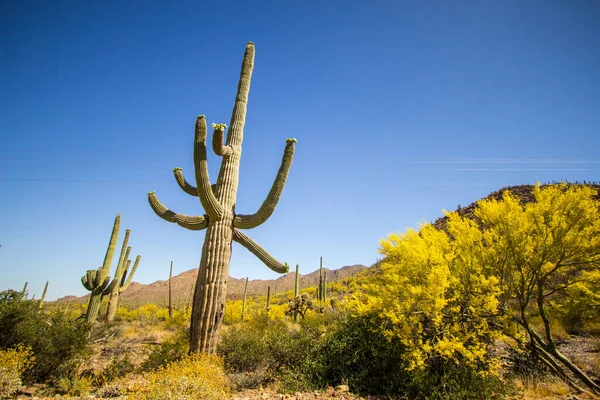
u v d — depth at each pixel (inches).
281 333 343.3
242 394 243.1
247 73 336.5
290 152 308.7
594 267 233.1
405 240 264.7
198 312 259.4
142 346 450.0
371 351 265.1
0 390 219.1
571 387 237.1
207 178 270.2
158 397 176.7
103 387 247.6
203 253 275.4
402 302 239.3
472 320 225.8
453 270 246.4
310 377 265.1
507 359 290.5
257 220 296.0
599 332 374.3
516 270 249.6
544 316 227.3
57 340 287.9
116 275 776.3
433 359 225.1
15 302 286.8
